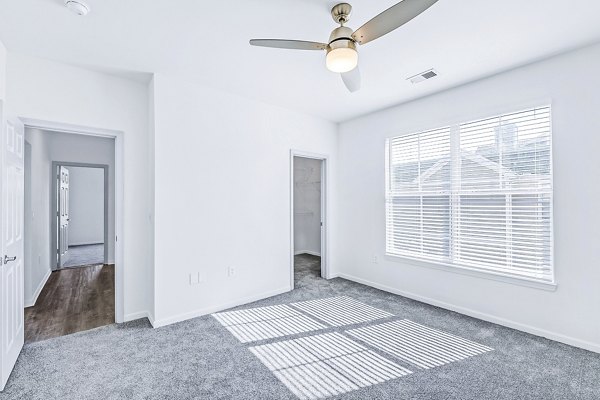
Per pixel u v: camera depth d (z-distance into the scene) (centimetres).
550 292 256
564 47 238
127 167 296
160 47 237
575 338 243
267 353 235
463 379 200
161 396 183
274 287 379
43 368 212
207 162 319
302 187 671
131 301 297
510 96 278
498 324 287
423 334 267
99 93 282
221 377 203
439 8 187
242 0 181
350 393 186
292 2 183
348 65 190
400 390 189
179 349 240
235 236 342
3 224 192
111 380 199
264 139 370
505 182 284
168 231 291
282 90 330
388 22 166
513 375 205
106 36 221
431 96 342
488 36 221
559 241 251
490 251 295
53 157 493
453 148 323
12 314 212
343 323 292
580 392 187
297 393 187
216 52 245
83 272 493
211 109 321
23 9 187
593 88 234
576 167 242
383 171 397
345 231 455
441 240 336
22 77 245
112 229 551
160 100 287
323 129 443
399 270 378
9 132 211
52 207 500
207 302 317
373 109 397
